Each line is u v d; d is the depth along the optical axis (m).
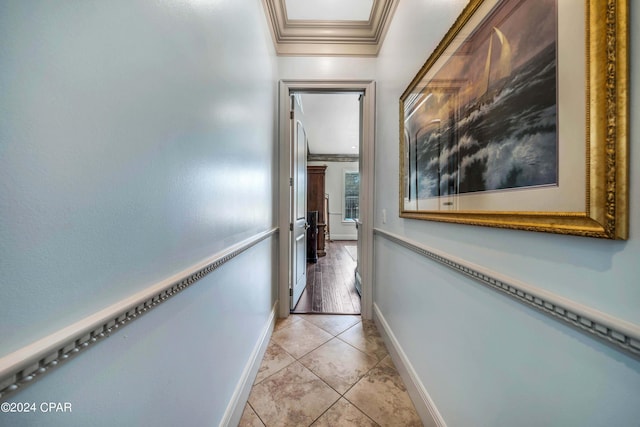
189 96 0.74
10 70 0.32
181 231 0.70
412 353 1.29
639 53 0.39
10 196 0.32
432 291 1.08
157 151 0.60
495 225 0.68
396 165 1.58
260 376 1.45
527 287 0.58
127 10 0.50
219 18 0.95
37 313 0.35
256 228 1.50
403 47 1.46
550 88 0.52
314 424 1.14
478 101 0.76
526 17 0.58
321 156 7.27
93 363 0.44
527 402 0.60
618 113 0.41
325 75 2.13
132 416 0.52
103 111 0.45
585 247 0.47
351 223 7.34
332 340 1.84
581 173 0.46
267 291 1.83
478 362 0.77
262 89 1.64
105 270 0.46
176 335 0.68
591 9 0.44
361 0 1.87
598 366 0.45
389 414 1.19
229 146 1.05
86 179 0.42
